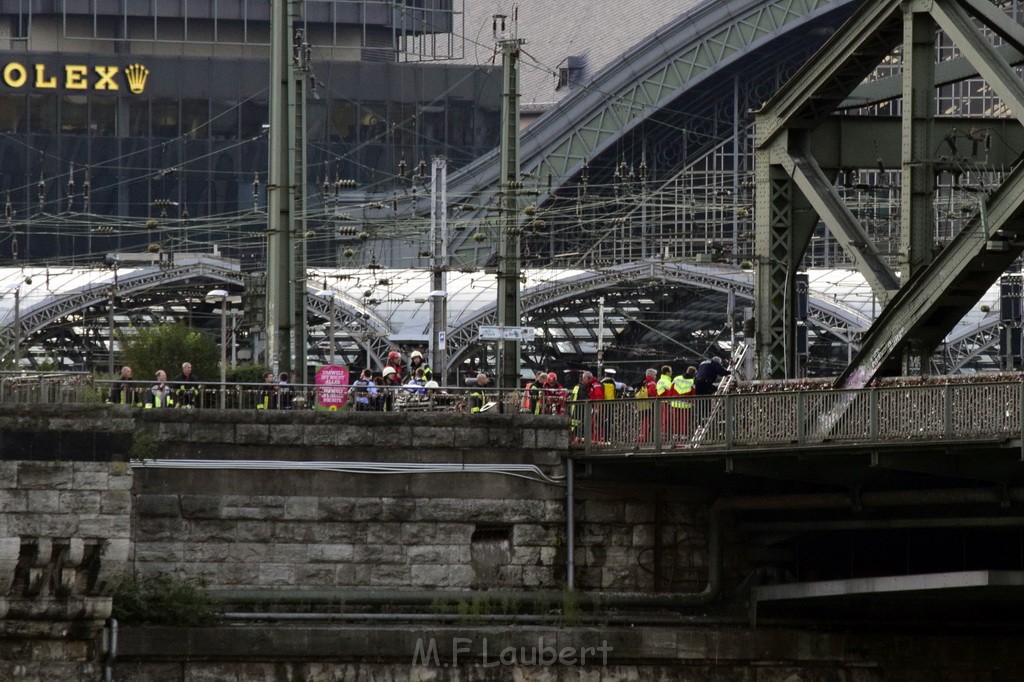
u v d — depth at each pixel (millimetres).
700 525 187625
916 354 190000
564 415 184375
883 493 173375
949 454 163125
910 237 189750
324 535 178250
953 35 184625
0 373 172250
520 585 182250
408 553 180000
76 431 163500
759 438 172875
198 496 176125
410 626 176500
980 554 182625
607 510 185125
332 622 176375
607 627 179875
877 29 196375
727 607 186750
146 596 170125
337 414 179375
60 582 163625
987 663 186875
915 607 186750
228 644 170500
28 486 162500
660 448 179625
